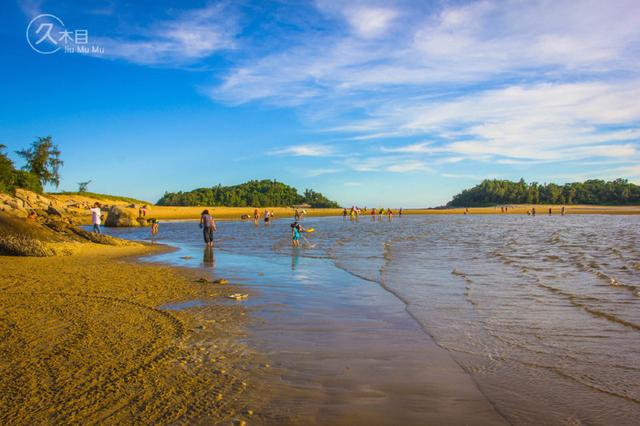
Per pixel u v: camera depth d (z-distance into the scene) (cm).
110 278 1166
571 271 1364
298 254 1906
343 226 5291
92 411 412
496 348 623
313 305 891
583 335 683
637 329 716
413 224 5922
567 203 19512
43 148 8219
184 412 413
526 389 483
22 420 393
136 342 618
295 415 413
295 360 566
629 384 497
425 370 537
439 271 1371
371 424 399
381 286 1109
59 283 1070
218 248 2214
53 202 6794
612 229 4269
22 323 704
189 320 748
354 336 677
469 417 416
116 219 4778
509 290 1052
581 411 431
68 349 582
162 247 2245
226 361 554
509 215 11331
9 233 1788
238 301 916
